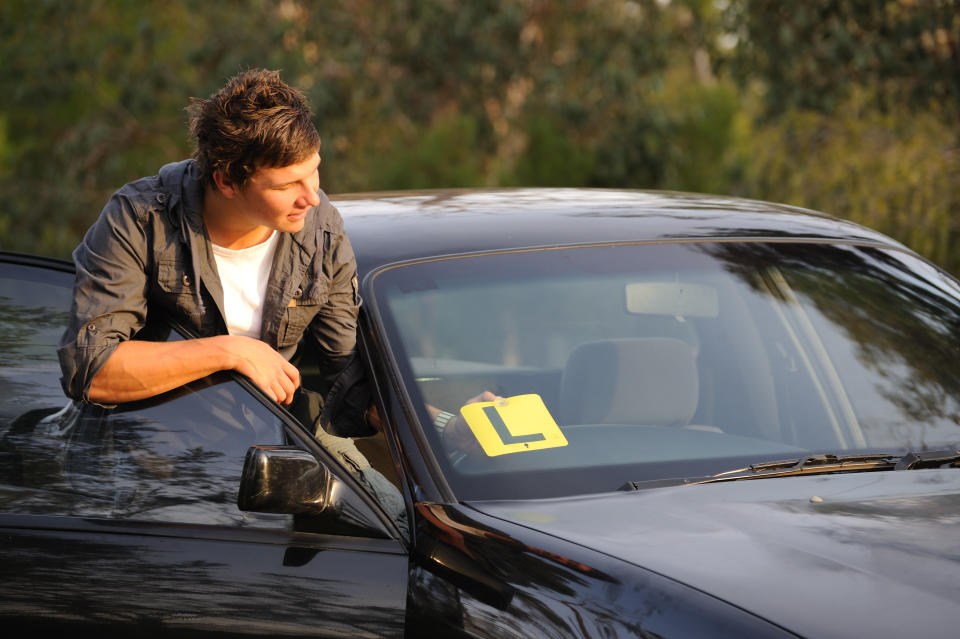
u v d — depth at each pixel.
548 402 4.85
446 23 25.28
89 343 4.40
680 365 5.09
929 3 18.30
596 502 4.20
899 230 17.48
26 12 26.14
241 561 4.05
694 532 3.83
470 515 4.11
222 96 4.35
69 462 4.54
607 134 25.84
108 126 26.56
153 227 4.50
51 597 4.14
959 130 18.22
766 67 20.31
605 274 5.24
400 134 26.33
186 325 4.71
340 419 4.77
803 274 5.55
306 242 4.66
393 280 5.06
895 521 3.90
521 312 4.98
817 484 4.36
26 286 5.15
